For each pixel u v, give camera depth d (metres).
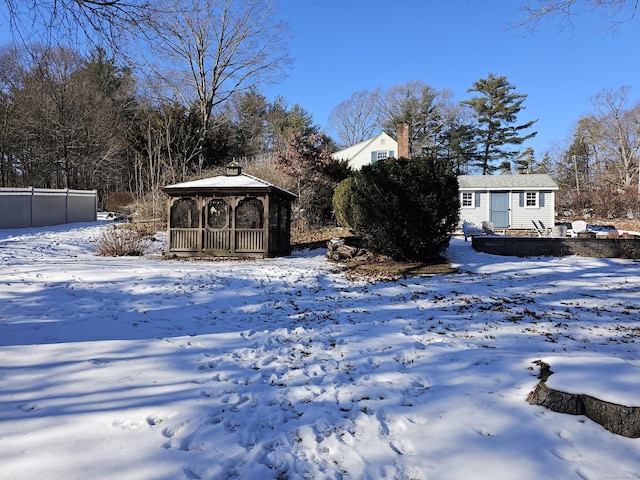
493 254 13.06
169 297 7.69
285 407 3.56
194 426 3.17
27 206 20.72
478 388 3.85
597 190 32.25
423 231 11.45
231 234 14.48
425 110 45.84
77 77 25.78
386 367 4.49
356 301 7.75
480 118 43.69
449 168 11.71
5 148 28.62
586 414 3.21
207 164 27.47
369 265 11.84
